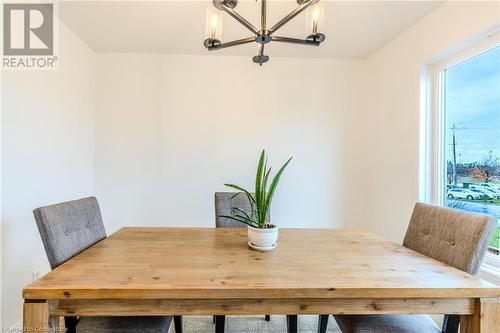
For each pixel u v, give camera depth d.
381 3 2.00
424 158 2.24
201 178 2.96
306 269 1.15
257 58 1.57
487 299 1.01
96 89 2.89
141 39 2.60
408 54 2.38
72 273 1.07
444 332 1.16
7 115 1.71
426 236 1.45
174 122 2.95
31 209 1.92
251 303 1.01
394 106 2.59
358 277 1.07
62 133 2.31
